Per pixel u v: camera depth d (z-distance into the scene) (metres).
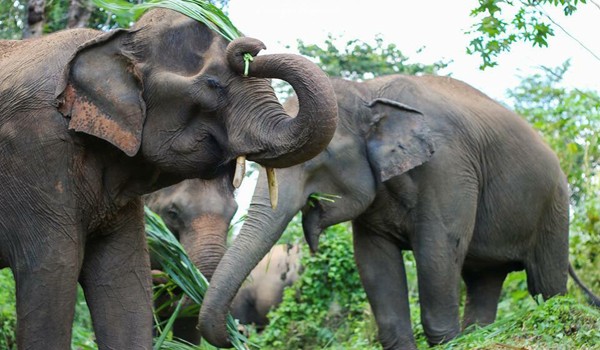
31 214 6.48
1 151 6.47
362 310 13.37
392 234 11.10
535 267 12.37
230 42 6.42
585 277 13.27
